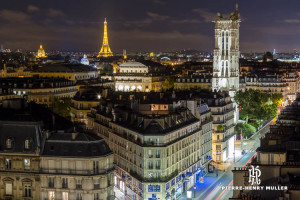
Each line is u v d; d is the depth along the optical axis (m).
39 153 166.88
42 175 166.12
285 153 137.62
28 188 168.50
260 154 140.88
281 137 171.25
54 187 165.88
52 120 194.12
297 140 151.25
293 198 116.44
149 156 196.50
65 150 166.62
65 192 165.75
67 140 167.75
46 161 166.62
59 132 171.38
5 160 169.75
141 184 198.75
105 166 167.38
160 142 196.75
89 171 164.00
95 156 164.50
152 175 197.12
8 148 169.25
